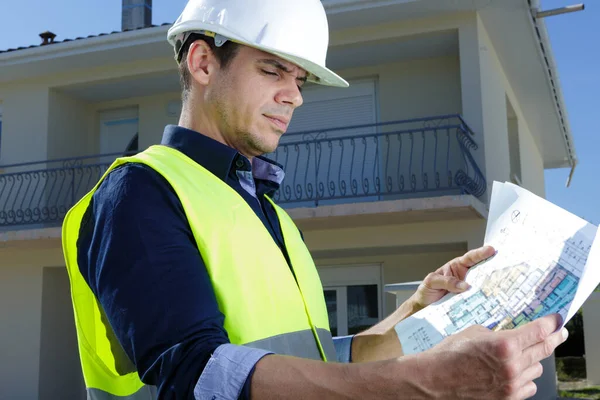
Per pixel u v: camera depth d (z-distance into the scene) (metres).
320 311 1.47
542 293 1.24
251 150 1.46
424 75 9.88
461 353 0.88
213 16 1.41
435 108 9.77
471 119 8.90
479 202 8.65
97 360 1.24
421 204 8.45
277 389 0.93
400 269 10.23
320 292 1.53
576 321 17.73
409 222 9.29
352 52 9.67
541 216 1.37
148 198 1.13
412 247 9.56
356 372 0.92
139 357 1.02
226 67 1.40
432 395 0.89
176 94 11.09
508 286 1.32
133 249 1.08
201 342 1.00
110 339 1.24
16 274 10.86
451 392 0.88
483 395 0.88
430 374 0.89
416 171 9.77
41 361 10.50
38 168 10.77
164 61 10.19
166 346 1.00
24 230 10.03
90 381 1.24
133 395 1.23
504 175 10.12
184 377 0.97
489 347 0.87
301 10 1.42
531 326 0.91
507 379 0.86
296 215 8.92
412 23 9.18
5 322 10.74
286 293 1.27
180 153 1.33
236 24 1.38
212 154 1.38
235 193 1.30
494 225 1.47
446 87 9.77
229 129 1.42
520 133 12.23
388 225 9.41
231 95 1.39
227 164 1.38
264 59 1.39
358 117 10.18
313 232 9.70
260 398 0.93
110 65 10.48
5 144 11.06
